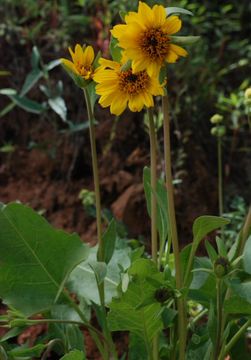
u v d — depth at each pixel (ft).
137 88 2.13
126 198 3.64
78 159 3.93
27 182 3.97
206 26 4.46
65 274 2.35
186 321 2.31
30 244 2.35
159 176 3.80
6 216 2.35
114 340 3.08
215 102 4.24
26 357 2.36
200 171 3.92
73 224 3.74
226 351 2.30
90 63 2.22
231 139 4.20
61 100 3.55
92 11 4.26
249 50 4.69
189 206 3.78
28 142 4.06
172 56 2.04
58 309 2.46
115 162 3.87
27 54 4.16
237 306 2.22
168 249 2.38
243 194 4.04
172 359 2.38
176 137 3.96
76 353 2.19
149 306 2.21
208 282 2.41
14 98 3.54
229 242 3.39
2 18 4.25
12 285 2.34
